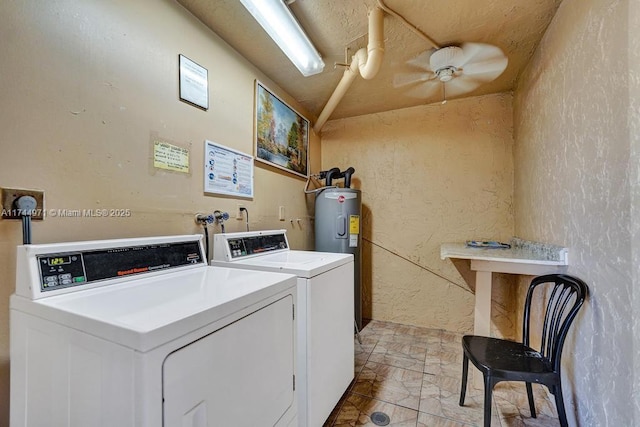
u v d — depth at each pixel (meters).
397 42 1.95
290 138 2.73
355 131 3.31
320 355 1.45
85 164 1.14
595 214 1.25
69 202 1.08
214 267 1.40
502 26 1.78
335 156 3.38
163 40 1.48
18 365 0.85
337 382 1.65
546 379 1.29
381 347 2.48
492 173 2.76
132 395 0.61
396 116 3.13
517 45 1.98
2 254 0.92
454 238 2.89
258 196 2.26
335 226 2.84
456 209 2.89
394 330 2.87
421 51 2.06
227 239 1.66
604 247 1.17
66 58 1.08
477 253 1.87
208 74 1.77
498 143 2.75
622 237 1.06
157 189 1.44
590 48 1.29
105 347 0.66
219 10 1.64
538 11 1.66
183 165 1.59
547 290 1.76
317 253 2.03
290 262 1.60
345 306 1.78
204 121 1.74
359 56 1.88
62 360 0.74
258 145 2.24
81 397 0.70
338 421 1.56
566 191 1.53
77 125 1.11
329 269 1.58
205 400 0.75
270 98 2.41
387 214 3.15
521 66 2.26
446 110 2.93
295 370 1.22
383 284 3.15
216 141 1.82
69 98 1.09
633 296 0.99
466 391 1.83
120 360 0.63
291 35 1.73
